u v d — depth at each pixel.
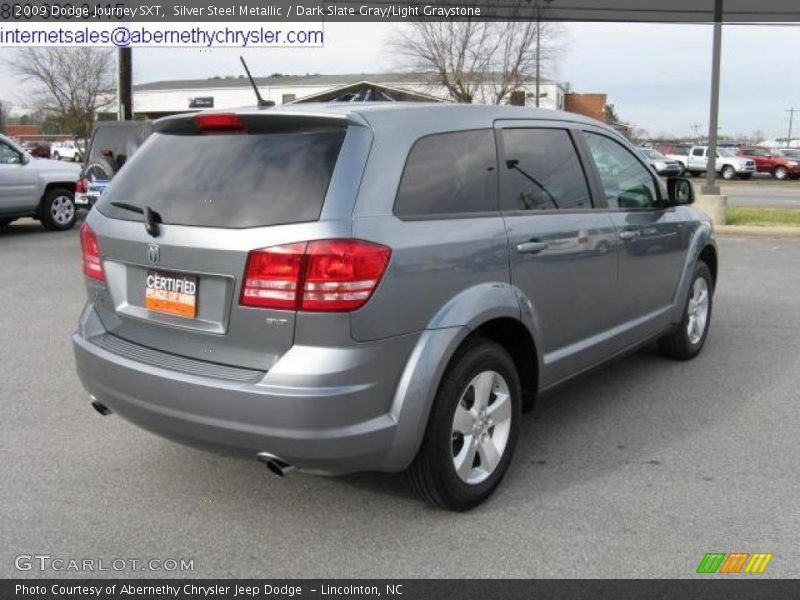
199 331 3.20
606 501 3.66
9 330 6.83
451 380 3.34
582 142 4.51
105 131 13.68
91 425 4.59
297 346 2.99
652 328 5.16
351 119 3.16
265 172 3.17
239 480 3.88
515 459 4.14
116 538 3.33
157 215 3.35
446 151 3.52
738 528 3.40
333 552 3.23
